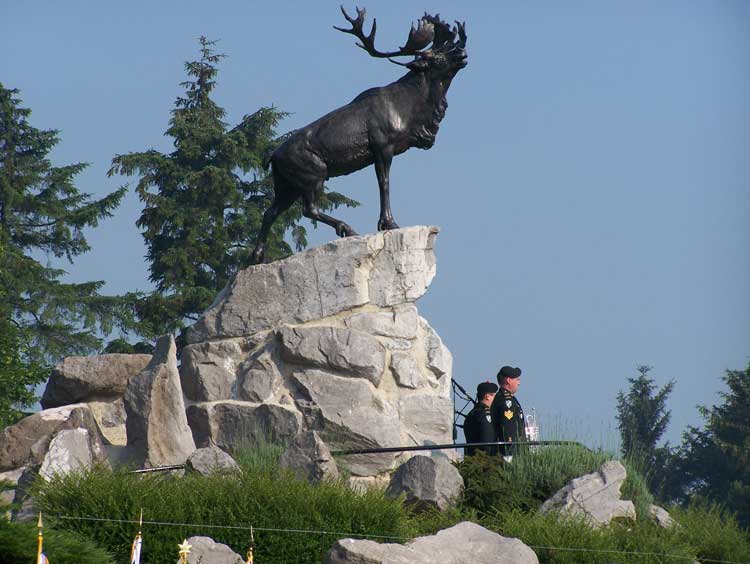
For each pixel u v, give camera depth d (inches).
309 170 1175.6
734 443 1594.5
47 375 1643.7
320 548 799.7
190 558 754.8
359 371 1116.5
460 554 782.5
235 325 1149.7
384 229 1171.3
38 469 874.1
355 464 1083.3
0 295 2020.2
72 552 689.0
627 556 836.0
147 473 902.4
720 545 898.1
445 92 1194.6
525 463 963.3
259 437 1069.8
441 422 1125.1
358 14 1184.2
